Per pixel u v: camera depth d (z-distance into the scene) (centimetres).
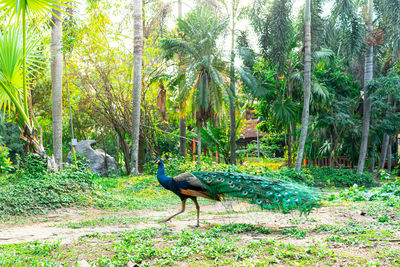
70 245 553
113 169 2216
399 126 2048
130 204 1049
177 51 1962
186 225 730
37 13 941
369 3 1881
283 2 1677
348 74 2188
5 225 764
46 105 2473
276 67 1828
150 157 2364
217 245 510
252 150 3394
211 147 2522
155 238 592
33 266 432
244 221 753
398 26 1766
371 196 1057
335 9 1709
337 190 1463
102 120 2312
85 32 1862
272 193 623
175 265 439
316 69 2038
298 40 1852
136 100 1894
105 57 2023
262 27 1756
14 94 1106
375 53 1995
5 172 1396
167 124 2545
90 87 2186
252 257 462
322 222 704
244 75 1777
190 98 1839
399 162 2259
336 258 439
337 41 1836
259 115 2288
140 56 1883
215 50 1867
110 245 544
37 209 895
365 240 520
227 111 2000
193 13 1894
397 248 479
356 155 2236
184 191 673
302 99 1989
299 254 459
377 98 1828
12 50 1052
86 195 1055
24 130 1138
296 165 1711
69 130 2866
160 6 2208
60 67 1430
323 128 2272
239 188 640
